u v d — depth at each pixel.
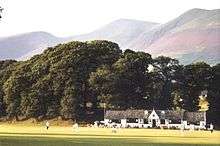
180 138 115.94
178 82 196.25
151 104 192.62
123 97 189.38
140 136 122.56
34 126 185.25
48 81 192.25
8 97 197.25
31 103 192.12
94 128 172.62
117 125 179.50
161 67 196.50
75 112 186.25
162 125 179.75
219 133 149.00
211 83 193.88
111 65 198.38
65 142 91.25
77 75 191.88
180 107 195.25
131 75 190.25
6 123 194.75
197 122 179.25
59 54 198.00
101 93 188.50
